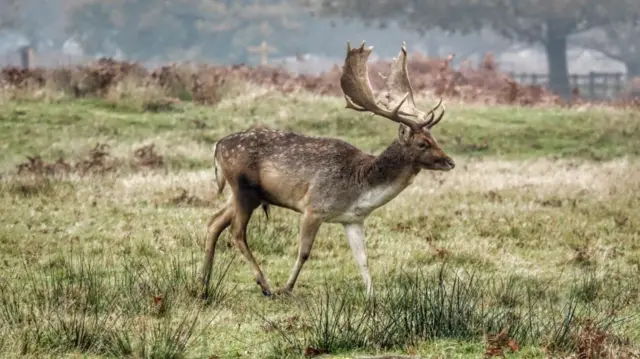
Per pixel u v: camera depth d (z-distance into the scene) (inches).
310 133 2156.7
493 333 741.3
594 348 694.5
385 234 1202.0
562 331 751.1
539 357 703.1
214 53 6791.3
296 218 1266.0
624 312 860.0
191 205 1346.0
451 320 752.3
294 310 850.8
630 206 1413.6
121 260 1023.6
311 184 909.2
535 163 1913.1
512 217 1304.1
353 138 2140.7
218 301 868.0
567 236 1203.9
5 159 1809.8
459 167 1850.4
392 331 735.1
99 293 834.8
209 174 1614.2
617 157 2041.1
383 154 898.1
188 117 2225.6
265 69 3154.5
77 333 722.8
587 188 1553.9
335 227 1224.8
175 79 2503.7
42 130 2011.6
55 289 847.7
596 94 4884.4
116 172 1649.9
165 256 1041.5
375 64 3472.0
